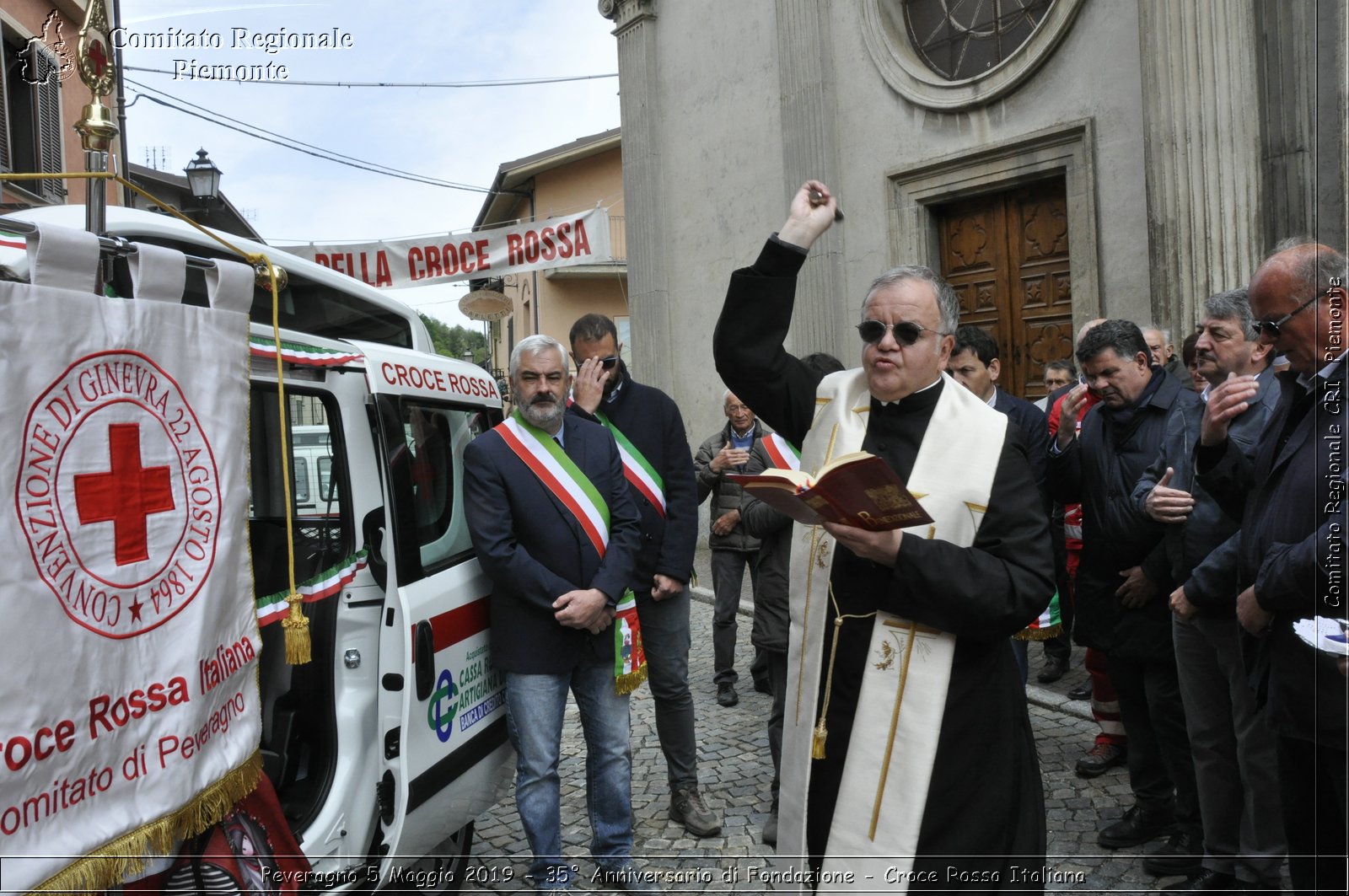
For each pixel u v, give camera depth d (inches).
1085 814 146.6
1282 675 86.6
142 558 65.1
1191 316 225.0
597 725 127.3
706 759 176.9
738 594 208.7
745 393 87.6
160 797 64.6
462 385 135.4
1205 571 108.0
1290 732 86.3
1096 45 257.8
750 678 230.8
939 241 311.4
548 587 117.0
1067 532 192.9
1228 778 115.1
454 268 382.6
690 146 381.1
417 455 120.5
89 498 61.4
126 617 63.4
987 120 284.5
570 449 125.0
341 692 105.0
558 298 798.5
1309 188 203.6
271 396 117.3
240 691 75.4
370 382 109.8
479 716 121.4
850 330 326.0
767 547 144.2
